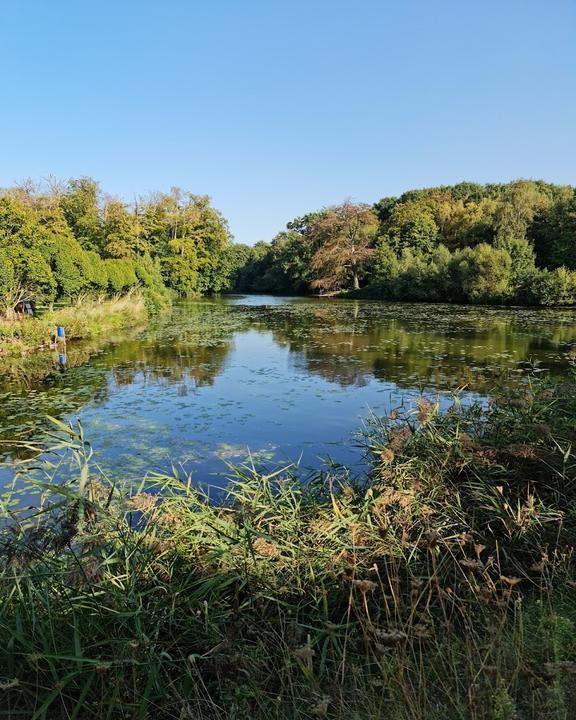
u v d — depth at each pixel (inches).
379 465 150.9
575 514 117.1
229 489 158.9
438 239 1610.5
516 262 1174.3
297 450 214.2
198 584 98.3
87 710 73.4
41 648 78.1
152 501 122.9
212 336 623.8
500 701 62.2
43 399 309.6
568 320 772.6
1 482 185.6
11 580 87.9
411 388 325.1
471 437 149.4
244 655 78.0
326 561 106.3
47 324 549.0
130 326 747.4
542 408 150.9
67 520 94.8
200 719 70.0
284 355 467.2
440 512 123.3
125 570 96.3
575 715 63.5
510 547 113.0
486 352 473.1
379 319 837.2
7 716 71.1
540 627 80.1
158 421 259.3
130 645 73.2
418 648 85.6
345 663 81.9
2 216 651.5
